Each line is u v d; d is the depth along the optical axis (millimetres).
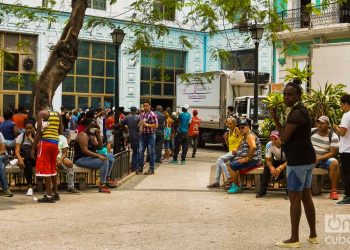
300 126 6160
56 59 12703
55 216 8164
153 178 13312
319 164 10312
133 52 14180
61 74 12680
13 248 6180
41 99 12383
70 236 6812
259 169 10617
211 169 15453
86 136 10891
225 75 22875
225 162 11617
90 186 11508
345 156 9289
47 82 12492
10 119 12523
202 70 31875
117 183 11773
